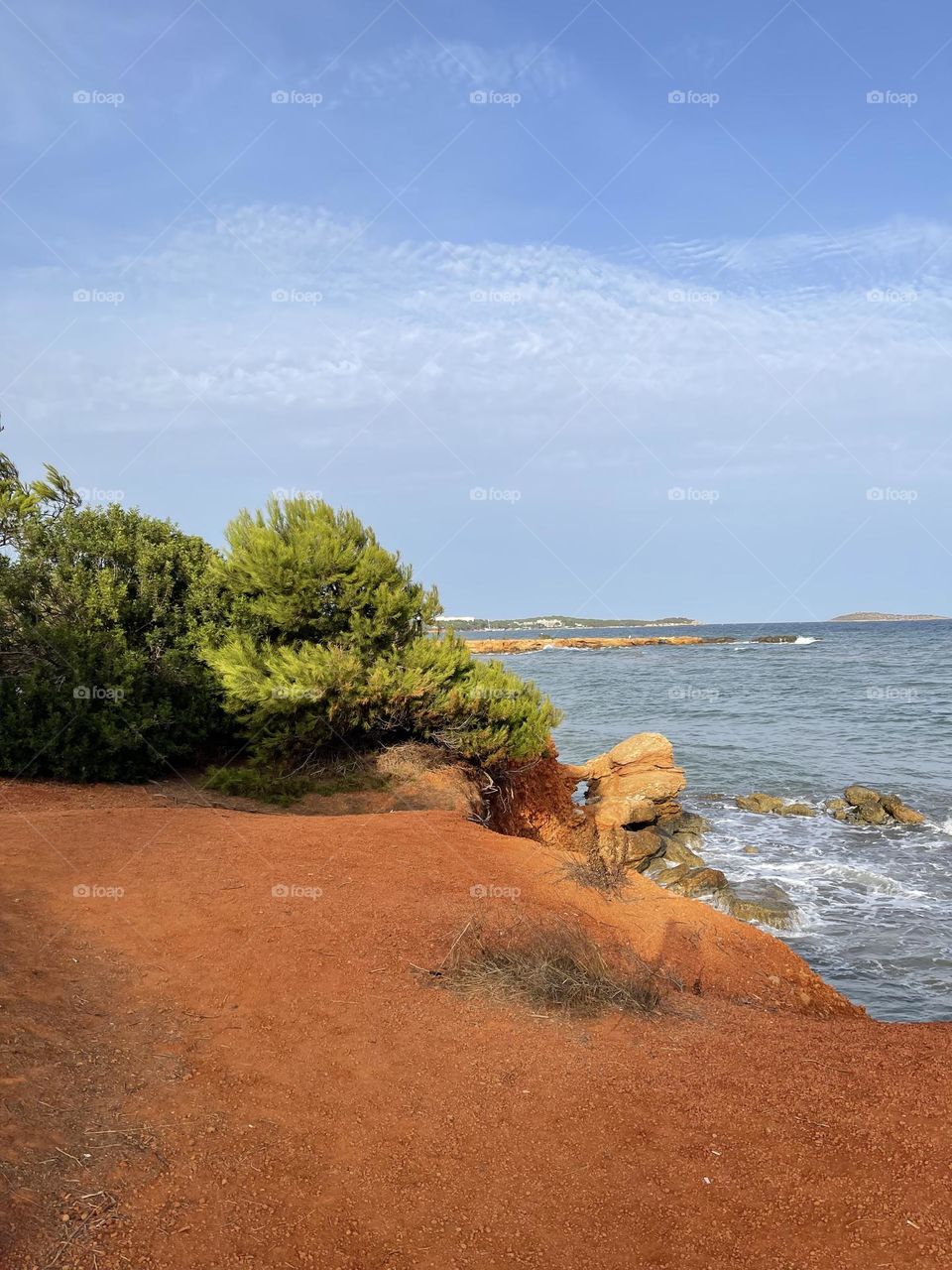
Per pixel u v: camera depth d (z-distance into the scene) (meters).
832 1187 4.09
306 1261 3.54
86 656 14.91
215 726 16.25
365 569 16.47
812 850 18.03
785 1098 4.98
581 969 6.82
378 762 15.57
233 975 6.38
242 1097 4.75
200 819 11.52
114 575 16.33
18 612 15.70
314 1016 5.85
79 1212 3.65
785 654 94.75
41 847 9.29
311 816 12.62
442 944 7.31
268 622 16.70
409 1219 3.86
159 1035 5.36
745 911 13.18
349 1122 4.62
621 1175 4.23
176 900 7.87
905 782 25.56
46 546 16.67
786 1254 3.64
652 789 20.34
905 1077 5.27
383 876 9.12
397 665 16.17
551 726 17.48
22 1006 5.38
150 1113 4.49
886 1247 3.65
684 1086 5.15
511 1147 4.47
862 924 13.12
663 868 16.22
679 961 8.35
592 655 105.75
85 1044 5.10
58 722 14.34
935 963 11.41
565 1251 3.68
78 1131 4.23
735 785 26.17
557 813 18.34
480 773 16.61
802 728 37.44
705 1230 3.81
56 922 7.02
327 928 7.48
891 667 68.94
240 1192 3.95
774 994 8.27
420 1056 5.43
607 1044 5.78
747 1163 4.32
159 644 16.17
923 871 16.20
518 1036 5.81
